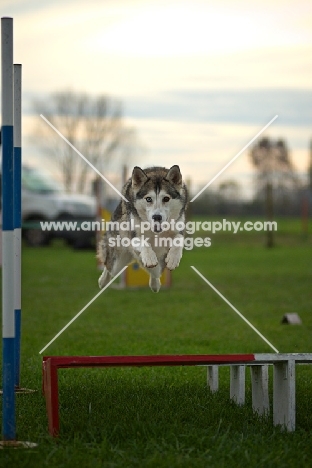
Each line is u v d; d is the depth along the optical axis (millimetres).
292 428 6875
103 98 54000
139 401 7770
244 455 5969
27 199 34844
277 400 7074
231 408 7703
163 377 9609
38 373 9953
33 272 25594
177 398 8117
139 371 10156
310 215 42906
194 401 7938
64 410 7457
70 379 9430
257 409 7594
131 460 5824
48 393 6559
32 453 6008
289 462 5887
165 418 7105
